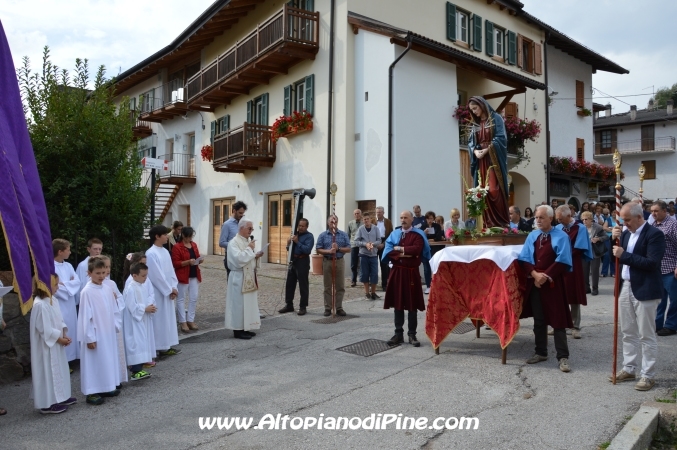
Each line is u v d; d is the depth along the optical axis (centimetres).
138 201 880
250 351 712
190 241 858
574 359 616
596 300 1021
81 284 684
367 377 574
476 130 794
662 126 3756
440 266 657
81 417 496
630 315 524
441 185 1480
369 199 1423
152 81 2673
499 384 536
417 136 1424
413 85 1422
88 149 836
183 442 429
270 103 1797
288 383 566
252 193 1892
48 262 524
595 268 1080
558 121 2305
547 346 623
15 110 557
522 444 399
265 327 852
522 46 2047
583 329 767
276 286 1298
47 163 812
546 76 2153
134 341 601
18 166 522
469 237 691
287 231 1734
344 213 1441
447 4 1719
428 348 690
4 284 655
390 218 1366
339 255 929
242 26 1950
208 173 2216
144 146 2755
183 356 702
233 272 784
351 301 1077
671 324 714
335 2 1491
